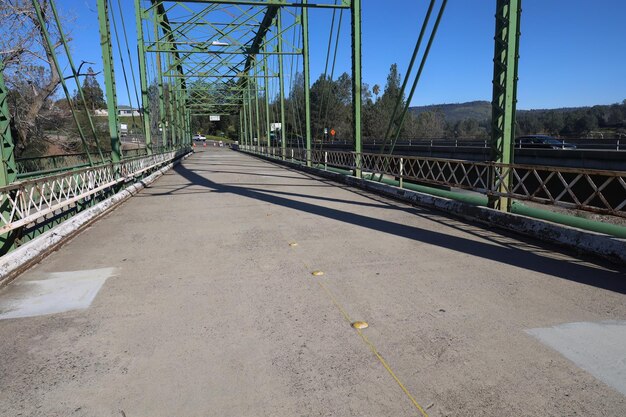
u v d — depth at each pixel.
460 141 37.53
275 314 3.93
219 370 3.00
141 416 2.52
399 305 4.09
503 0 7.52
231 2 16.11
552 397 2.64
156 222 8.52
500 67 7.72
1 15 16.06
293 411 2.55
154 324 3.76
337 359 3.12
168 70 31.22
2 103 5.71
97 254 6.14
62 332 3.63
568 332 3.48
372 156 13.79
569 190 6.12
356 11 14.66
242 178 18.34
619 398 2.62
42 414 2.55
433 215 8.86
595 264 5.30
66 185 7.64
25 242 6.18
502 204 7.77
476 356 3.13
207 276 5.06
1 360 3.18
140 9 22.55
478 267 5.25
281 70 28.55
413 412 2.52
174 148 33.06
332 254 5.93
